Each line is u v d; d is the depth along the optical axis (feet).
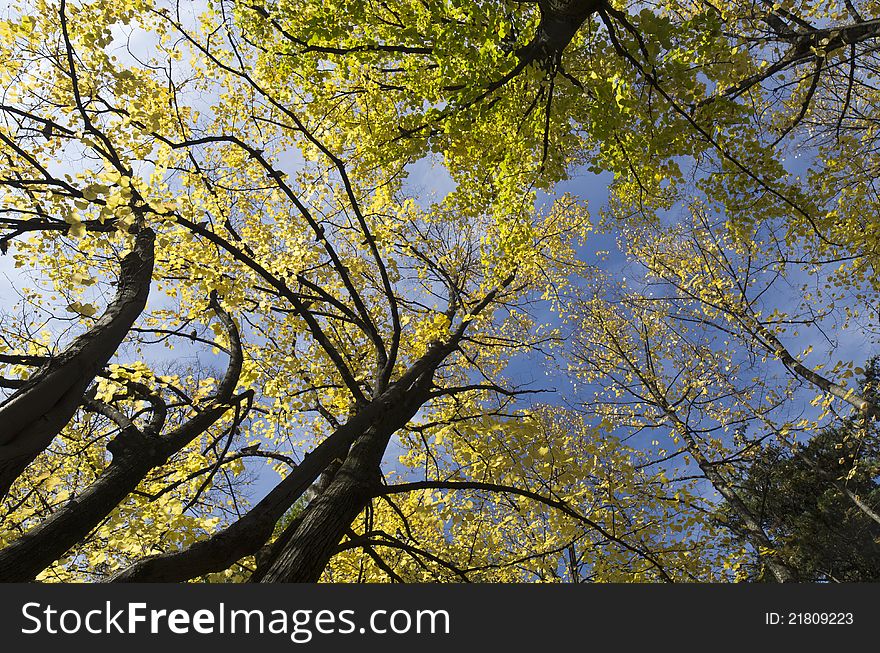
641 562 18.10
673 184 15.96
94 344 7.62
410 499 19.36
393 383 15.61
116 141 10.03
